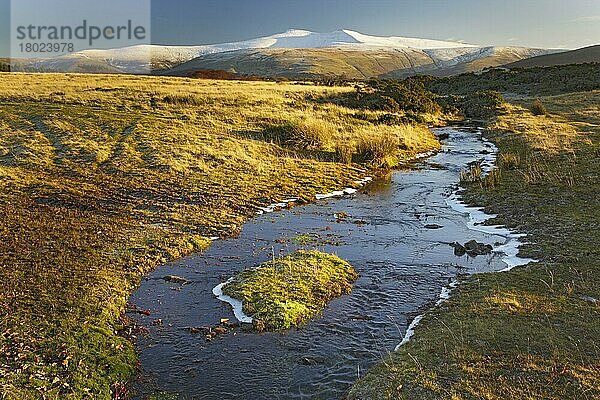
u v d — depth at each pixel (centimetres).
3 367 845
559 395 743
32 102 3278
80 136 2592
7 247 1362
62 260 1302
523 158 2484
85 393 807
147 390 835
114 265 1298
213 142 2608
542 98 5250
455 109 5175
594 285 1095
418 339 933
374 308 1094
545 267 1226
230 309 1095
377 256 1397
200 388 838
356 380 836
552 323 939
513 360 828
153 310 1095
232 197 1922
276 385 841
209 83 5278
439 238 1540
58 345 922
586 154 2338
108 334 978
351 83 6994
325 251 1436
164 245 1441
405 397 764
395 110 4456
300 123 2948
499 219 1669
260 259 1377
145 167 2198
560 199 1755
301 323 1032
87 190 1905
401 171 2552
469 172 2350
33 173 2077
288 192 2044
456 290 1154
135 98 3572
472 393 757
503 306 1020
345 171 2430
